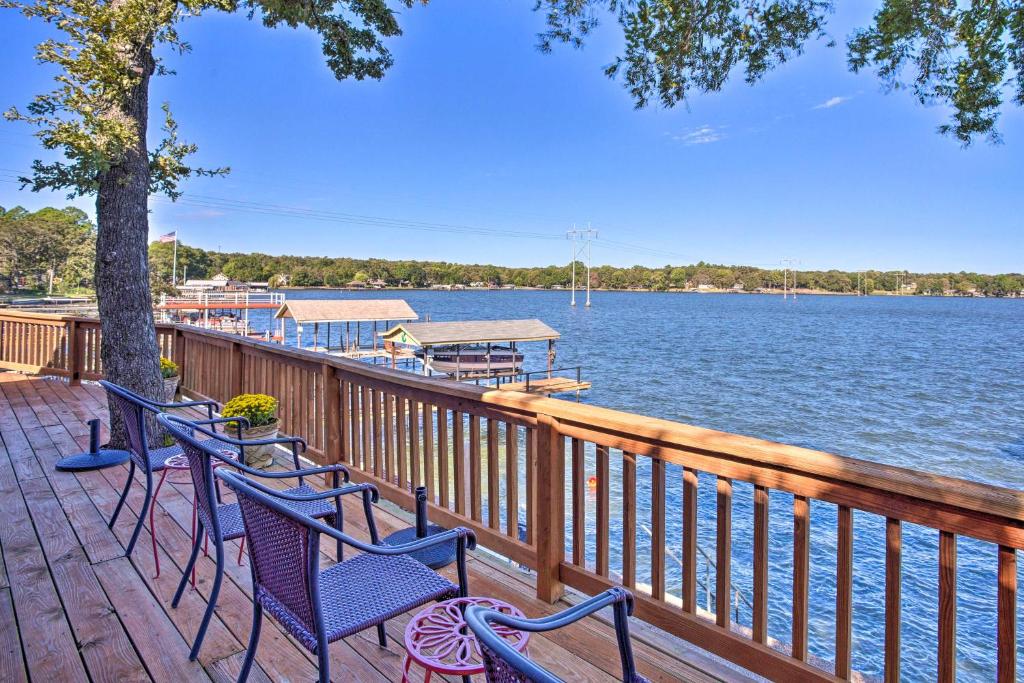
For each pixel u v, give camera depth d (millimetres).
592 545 8734
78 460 3979
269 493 1652
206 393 6082
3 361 7758
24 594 2334
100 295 4238
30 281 54500
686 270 136625
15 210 61812
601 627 2162
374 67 5918
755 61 3424
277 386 4629
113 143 3828
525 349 41094
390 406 3303
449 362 28375
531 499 2488
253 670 1879
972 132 3174
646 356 38562
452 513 2859
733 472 1769
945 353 43406
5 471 3863
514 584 2525
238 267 98875
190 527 3021
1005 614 1254
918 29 3016
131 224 4238
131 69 4066
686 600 1925
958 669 6398
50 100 3682
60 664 1889
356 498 3527
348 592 1563
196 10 4016
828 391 26719
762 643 1735
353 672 1890
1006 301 164375
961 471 15094
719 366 34344
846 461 1495
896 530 1430
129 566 2588
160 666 1888
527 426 2457
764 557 1732
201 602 2297
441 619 1500
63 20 3688
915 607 7605
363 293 110562
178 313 43094
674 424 1925
